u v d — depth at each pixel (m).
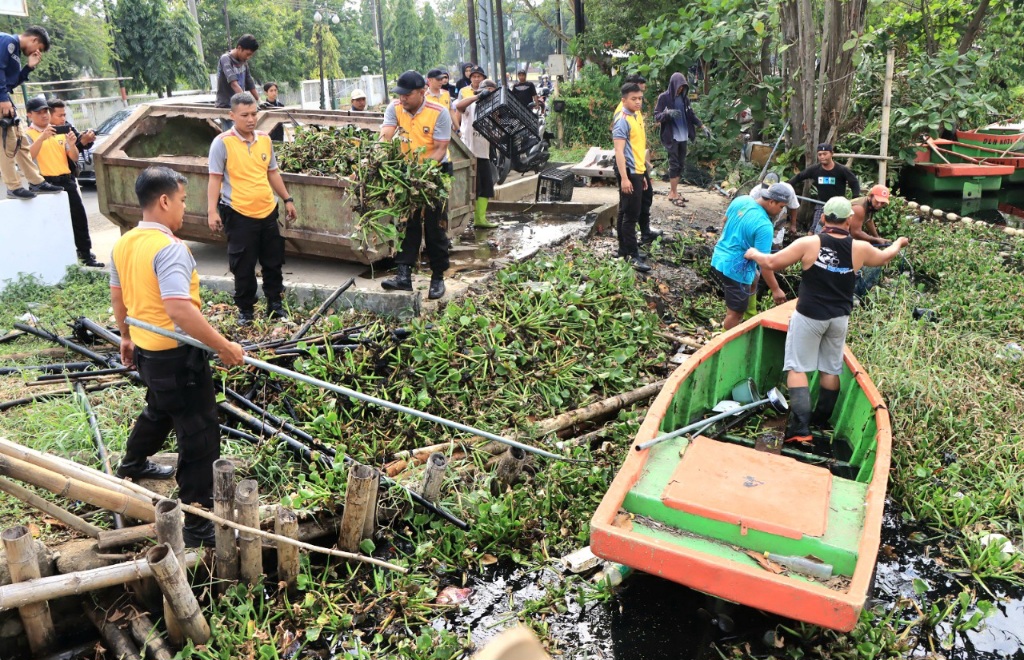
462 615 4.43
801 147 11.25
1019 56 15.98
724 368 6.22
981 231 11.95
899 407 6.47
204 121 9.73
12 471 3.63
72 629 4.07
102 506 3.93
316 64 53.28
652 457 4.82
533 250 8.87
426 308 7.07
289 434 5.34
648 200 9.70
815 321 5.75
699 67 17.78
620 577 4.71
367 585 4.52
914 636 4.39
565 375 6.60
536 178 12.55
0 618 3.82
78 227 8.60
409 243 7.14
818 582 3.96
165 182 3.87
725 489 4.40
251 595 4.18
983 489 5.69
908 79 12.31
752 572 3.78
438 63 75.69
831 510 4.32
